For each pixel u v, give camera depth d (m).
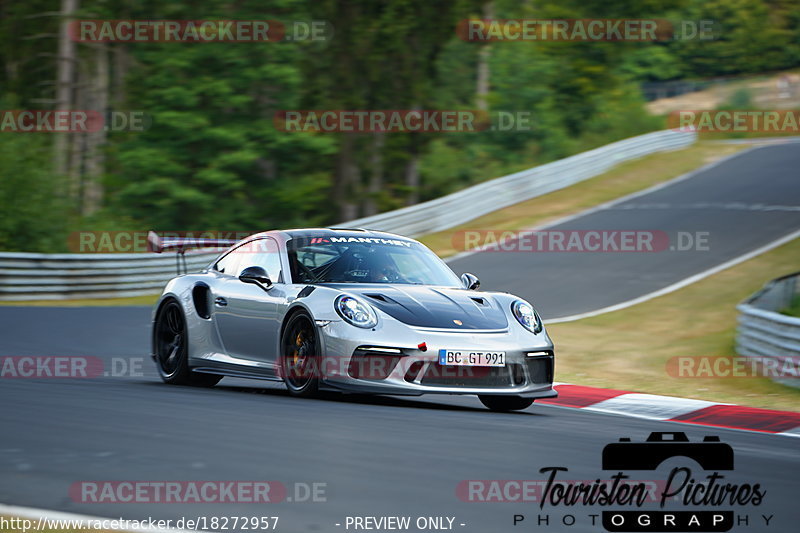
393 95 117.81
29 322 43.94
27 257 60.28
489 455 15.88
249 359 25.55
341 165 118.19
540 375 23.92
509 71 153.25
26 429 16.61
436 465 14.77
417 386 22.17
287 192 109.88
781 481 14.97
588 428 20.66
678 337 45.53
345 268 25.80
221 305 26.50
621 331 47.44
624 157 122.50
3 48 111.75
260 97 107.75
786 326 34.41
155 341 28.72
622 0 144.88
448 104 137.62
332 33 113.12
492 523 11.56
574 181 109.38
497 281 65.06
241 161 102.44
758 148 138.12
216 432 16.97
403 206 121.06
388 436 17.34
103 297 64.12
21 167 79.94
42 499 11.88
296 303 23.95
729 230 81.06
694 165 123.50
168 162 101.06
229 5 106.25
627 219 88.94
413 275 26.31
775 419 25.36
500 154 151.38
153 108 103.38
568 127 169.62
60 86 98.81
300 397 23.62
